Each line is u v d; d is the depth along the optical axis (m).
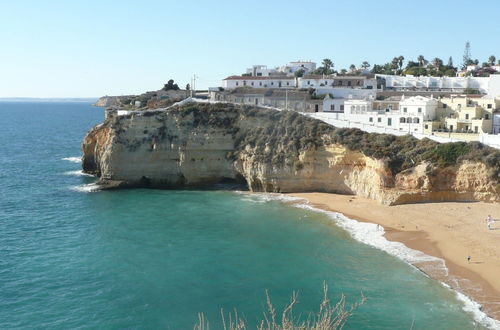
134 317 40.12
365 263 51.16
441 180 70.25
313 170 82.88
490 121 83.69
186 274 48.75
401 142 76.69
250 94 116.12
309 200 79.00
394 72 160.62
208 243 58.06
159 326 38.88
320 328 21.16
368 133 81.06
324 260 52.25
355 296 43.66
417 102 88.00
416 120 86.75
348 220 66.88
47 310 41.03
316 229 63.12
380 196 73.31
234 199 81.31
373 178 75.69
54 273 48.59
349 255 53.53
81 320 39.53
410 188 71.25
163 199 81.56
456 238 57.16
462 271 48.34
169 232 62.50
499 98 88.81
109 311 41.03
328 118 87.50
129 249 55.94
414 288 45.00
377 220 66.12
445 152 70.56
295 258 52.94
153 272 49.19
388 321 39.25
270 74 154.75
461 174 68.94
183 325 39.03
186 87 154.38
